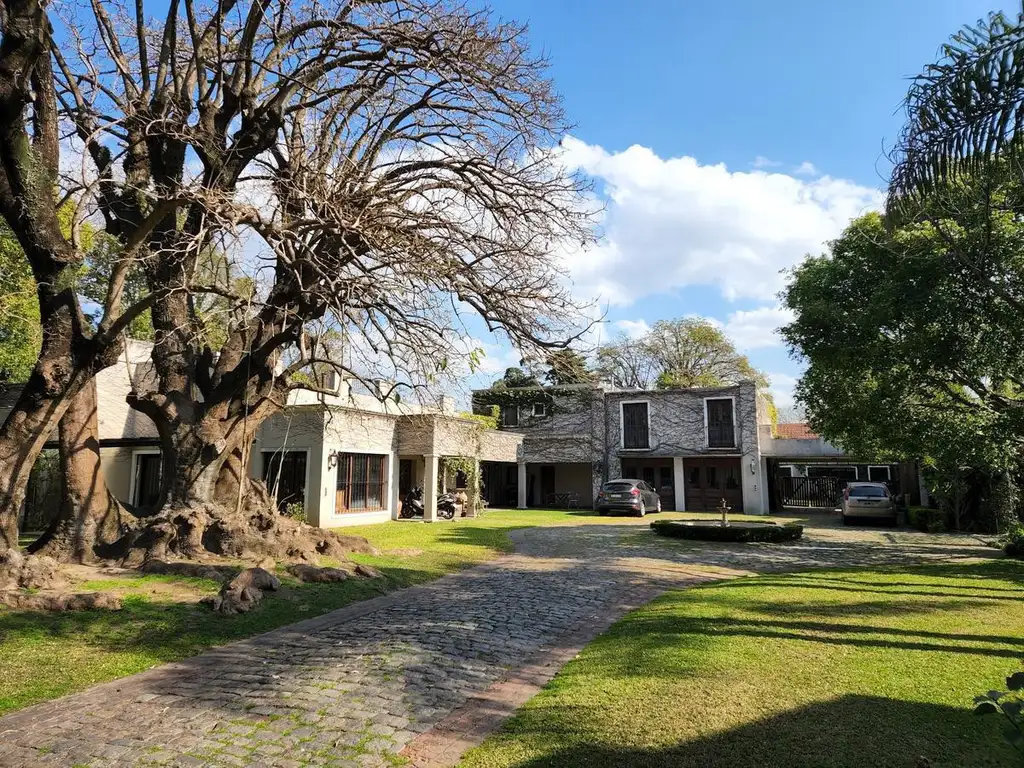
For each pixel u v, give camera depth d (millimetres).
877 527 21484
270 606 8477
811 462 33531
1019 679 2998
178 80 11680
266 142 11562
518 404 33562
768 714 4328
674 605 8172
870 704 4426
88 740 4410
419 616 8109
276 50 10977
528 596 9406
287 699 5176
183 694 5359
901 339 11773
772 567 12336
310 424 19750
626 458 32031
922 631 6449
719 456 29734
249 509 12227
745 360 44875
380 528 19516
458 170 12008
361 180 10562
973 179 6703
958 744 3785
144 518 10984
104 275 18312
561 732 4242
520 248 11062
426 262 9602
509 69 11180
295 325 11430
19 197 9289
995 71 5855
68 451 10680
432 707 5000
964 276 10031
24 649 6449
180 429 11398
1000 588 8961
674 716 4363
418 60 11023
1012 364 11156
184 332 11555
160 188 10141
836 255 13062
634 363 45594
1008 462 13531
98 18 11312
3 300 15281
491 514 26938
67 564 10156
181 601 8422
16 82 8742
